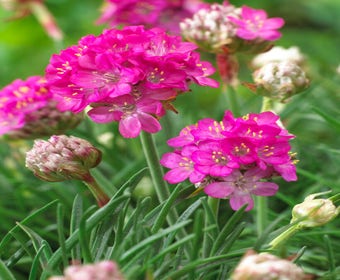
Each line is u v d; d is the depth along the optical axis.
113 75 0.25
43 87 0.28
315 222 0.25
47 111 0.28
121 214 0.25
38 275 0.28
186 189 0.26
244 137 0.24
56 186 0.32
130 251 0.24
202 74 0.26
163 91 0.25
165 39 0.26
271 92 0.29
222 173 0.24
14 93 0.29
